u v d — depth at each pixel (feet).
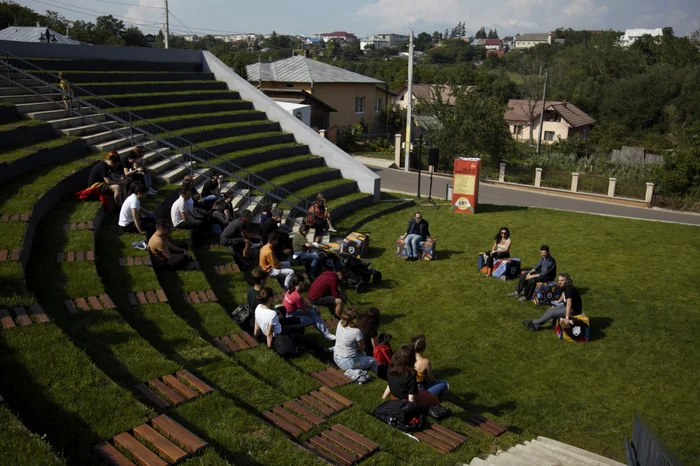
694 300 45.01
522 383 33.24
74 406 18.99
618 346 37.52
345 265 46.37
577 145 169.99
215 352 26.68
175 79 82.99
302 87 151.53
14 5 185.78
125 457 16.81
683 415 30.22
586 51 284.61
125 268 34.14
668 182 100.42
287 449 19.03
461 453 23.35
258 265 44.32
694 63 281.95
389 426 23.84
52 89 59.67
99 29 222.07
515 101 232.94
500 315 41.83
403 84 237.25
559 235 64.13
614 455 27.12
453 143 118.52
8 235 31.07
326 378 28.30
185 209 43.78
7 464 14.80
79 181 45.01
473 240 61.36
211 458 17.07
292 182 68.33
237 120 79.00
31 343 22.18
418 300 44.47
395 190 95.20
